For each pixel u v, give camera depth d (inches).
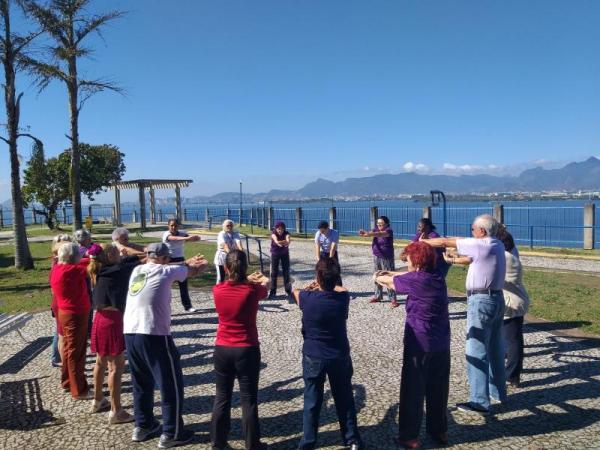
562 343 259.6
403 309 344.2
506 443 158.9
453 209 922.1
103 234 1061.1
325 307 152.3
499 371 187.8
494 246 180.4
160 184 1369.3
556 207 753.6
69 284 199.6
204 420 182.4
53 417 188.5
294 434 170.1
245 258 161.8
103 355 179.3
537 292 380.8
